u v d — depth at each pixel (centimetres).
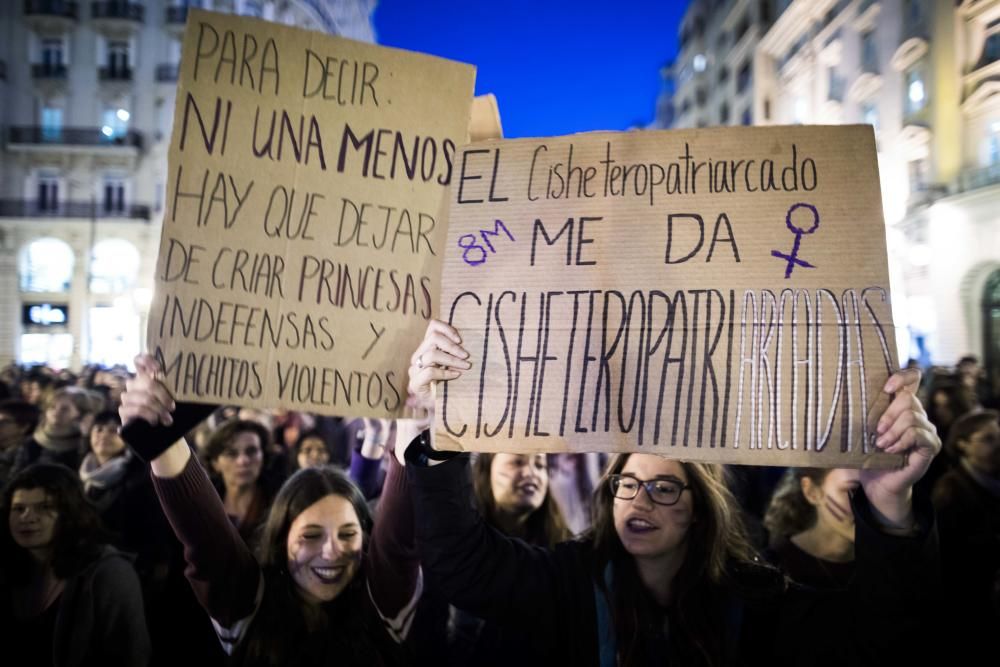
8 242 2623
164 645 264
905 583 150
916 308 1741
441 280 191
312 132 191
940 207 1638
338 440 547
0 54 2664
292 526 208
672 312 174
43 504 237
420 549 179
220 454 340
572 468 371
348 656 199
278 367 183
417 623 246
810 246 171
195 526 190
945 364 1625
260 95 189
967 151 1627
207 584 192
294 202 188
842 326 166
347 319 188
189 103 185
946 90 1658
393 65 195
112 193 2723
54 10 2656
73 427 436
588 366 176
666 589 181
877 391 162
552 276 181
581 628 179
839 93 2197
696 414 169
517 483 283
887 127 1898
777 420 165
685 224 178
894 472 154
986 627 287
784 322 169
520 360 178
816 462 161
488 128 205
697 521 181
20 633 237
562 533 297
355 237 190
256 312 184
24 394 861
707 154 181
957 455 342
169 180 183
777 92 2762
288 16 3077
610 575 181
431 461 180
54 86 2678
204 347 180
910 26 1798
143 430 176
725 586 175
